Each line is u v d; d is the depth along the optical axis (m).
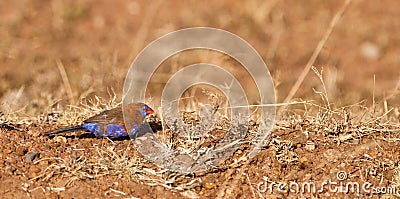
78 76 26.44
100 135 16.19
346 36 33.59
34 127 17.11
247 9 35.47
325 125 16.91
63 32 33.25
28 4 35.62
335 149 16.25
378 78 29.59
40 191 14.51
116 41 32.84
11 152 15.61
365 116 17.92
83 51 31.33
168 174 14.97
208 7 35.84
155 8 35.41
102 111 17.80
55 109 19.56
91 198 14.34
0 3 35.72
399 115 19.25
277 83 22.53
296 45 32.69
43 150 15.70
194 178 15.00
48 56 30.59
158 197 14.45
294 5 36.12
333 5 36.38
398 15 35.41
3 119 17.42
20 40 32.38
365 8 35.97
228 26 34.12
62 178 14.84
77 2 35.97
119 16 35.09
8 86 26.58
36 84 26.70
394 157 16.11
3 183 14.64
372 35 33.59
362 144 16.48
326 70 29.42
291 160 15.67
